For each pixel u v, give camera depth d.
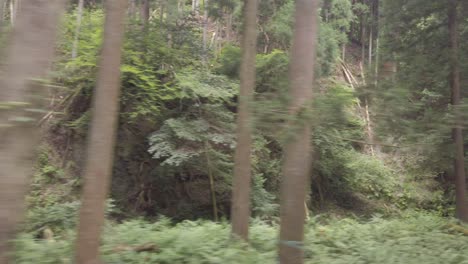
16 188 4.09
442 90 15.14
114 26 6.23
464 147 16.67
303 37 6.20
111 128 6.13
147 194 19.75
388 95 6.11
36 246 7.03
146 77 17.38
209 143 18.67
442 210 24.11
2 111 4.05
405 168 27.19
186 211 19.94
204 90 17.81
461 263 7.33
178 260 7.12
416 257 7.95
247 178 9.40
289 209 6.02
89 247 5.93
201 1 26.09
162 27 19.53
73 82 18.73
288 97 5.52
